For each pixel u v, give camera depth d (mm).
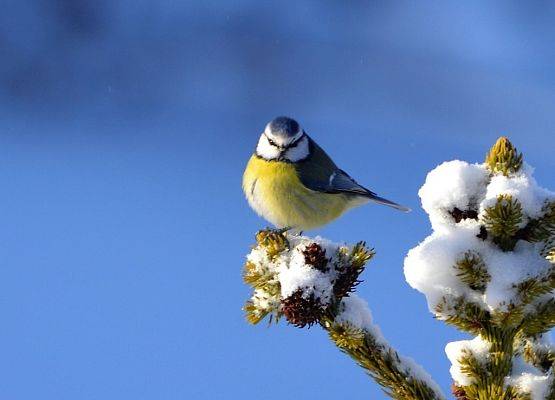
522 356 5234
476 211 5223
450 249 5219
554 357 5234
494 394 5223
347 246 5254
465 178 5223
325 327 5250
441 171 5230
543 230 5215
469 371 5227
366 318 5254
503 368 5223
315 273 5242
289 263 5254
